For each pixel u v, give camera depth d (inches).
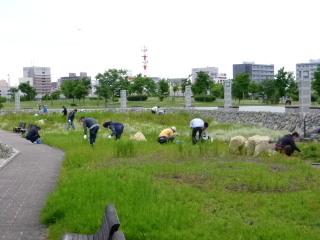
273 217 310.0
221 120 1494.8
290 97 2748.5
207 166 527.5
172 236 261.7
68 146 772.0
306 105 1123.3
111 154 646.5
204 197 367.2
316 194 374.0
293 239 255.6
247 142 650.8
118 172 486.6
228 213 319.3
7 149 698.8
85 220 288.0
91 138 765.9
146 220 286.8
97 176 443.5
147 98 3747.5
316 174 474.6
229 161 573.6
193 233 270.8
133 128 1173.7
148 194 361.1
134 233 264.8
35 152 729.0
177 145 750.5
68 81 3708.2
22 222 310.5
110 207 211.9
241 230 274.2
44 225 304.0
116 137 861.8
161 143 777.6
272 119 1192.2
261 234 264.8
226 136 949.8
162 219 291.0
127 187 386.3
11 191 416.2
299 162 556.1
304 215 308.3
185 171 497.0
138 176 454.6
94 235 228.7
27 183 456.8
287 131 1013.2
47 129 1214.3
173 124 1375.5
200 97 3218.5
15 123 1472.7
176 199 359.6
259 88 2736.2
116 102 3627.0
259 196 366.9
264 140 629.9
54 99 4222.4
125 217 295.0
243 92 2795.3
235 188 406.6
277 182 417.7
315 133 896.9
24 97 4320.9
